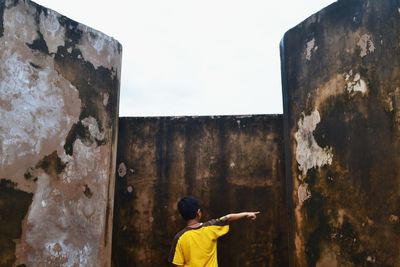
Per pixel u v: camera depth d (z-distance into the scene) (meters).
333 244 3.05
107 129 3.71
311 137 3.39
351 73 3.05
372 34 2.92
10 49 3.01
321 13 3.42
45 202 3.12
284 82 3.88
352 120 3.00
